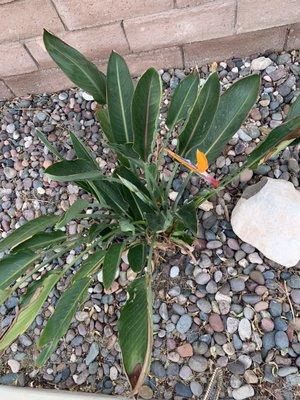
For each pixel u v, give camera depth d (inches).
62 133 51.0
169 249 41.2
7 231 48.4
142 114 31.9
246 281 40.1
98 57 49.6
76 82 34.2
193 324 39.8
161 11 43.8
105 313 41.9
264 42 48.2
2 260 34.1
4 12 42.5
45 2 41.8
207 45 48.4
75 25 44.8
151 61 50.6
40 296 31.7
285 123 30.8
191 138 34.1
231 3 43.2
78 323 42.1
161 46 48.4
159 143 46.8
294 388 36.6
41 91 54.1
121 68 33.8
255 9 44.0
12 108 54.2
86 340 41.6
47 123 52.0
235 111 35.2
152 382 38.7
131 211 38.0
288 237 37.9
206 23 45.5
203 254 41.2
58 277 34.2
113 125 34.7
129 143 30.5
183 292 40.7
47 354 30.7
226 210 42.3
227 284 40.1
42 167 49.9
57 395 38.8
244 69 49.1
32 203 48.7
